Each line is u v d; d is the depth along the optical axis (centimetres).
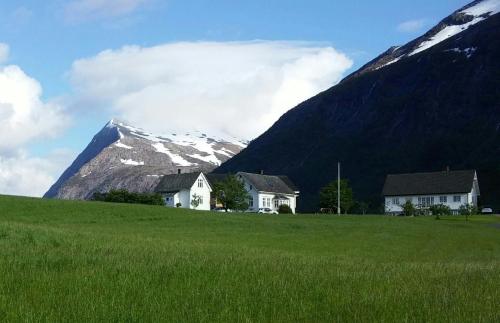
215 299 1230
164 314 1085
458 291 1362
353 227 6022
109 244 2392
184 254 2131
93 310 1093
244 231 5156
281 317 1093
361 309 1155
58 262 1716
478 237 5166
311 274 1670
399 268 1980
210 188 15162
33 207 6431
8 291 1258
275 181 15338
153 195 11494
